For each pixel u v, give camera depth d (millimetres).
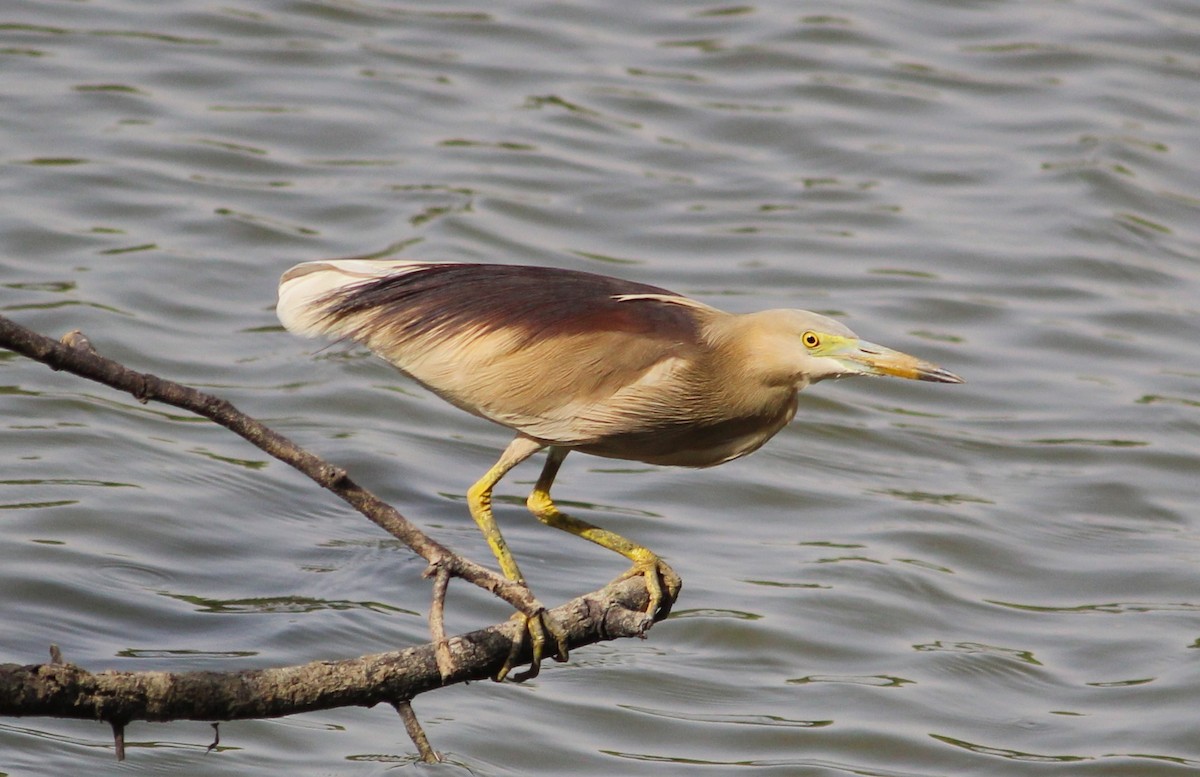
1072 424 15086
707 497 13688
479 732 10664
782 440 14688
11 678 6457
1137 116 20922
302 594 11766
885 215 18438
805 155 19609
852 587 12453
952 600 12453
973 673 11586
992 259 17766
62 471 12820
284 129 18875
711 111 20281
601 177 18641
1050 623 12258
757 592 12336
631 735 10789
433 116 19578
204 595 11633
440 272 9141
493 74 20656
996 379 15781
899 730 10922
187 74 19766
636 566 9016
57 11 20875
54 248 16062
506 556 9023
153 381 6684
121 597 11422
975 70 21750
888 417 15180
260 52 20469
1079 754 10750
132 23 20781
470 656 7617
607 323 8875
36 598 11273
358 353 15156
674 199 18375
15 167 17328
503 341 8820
